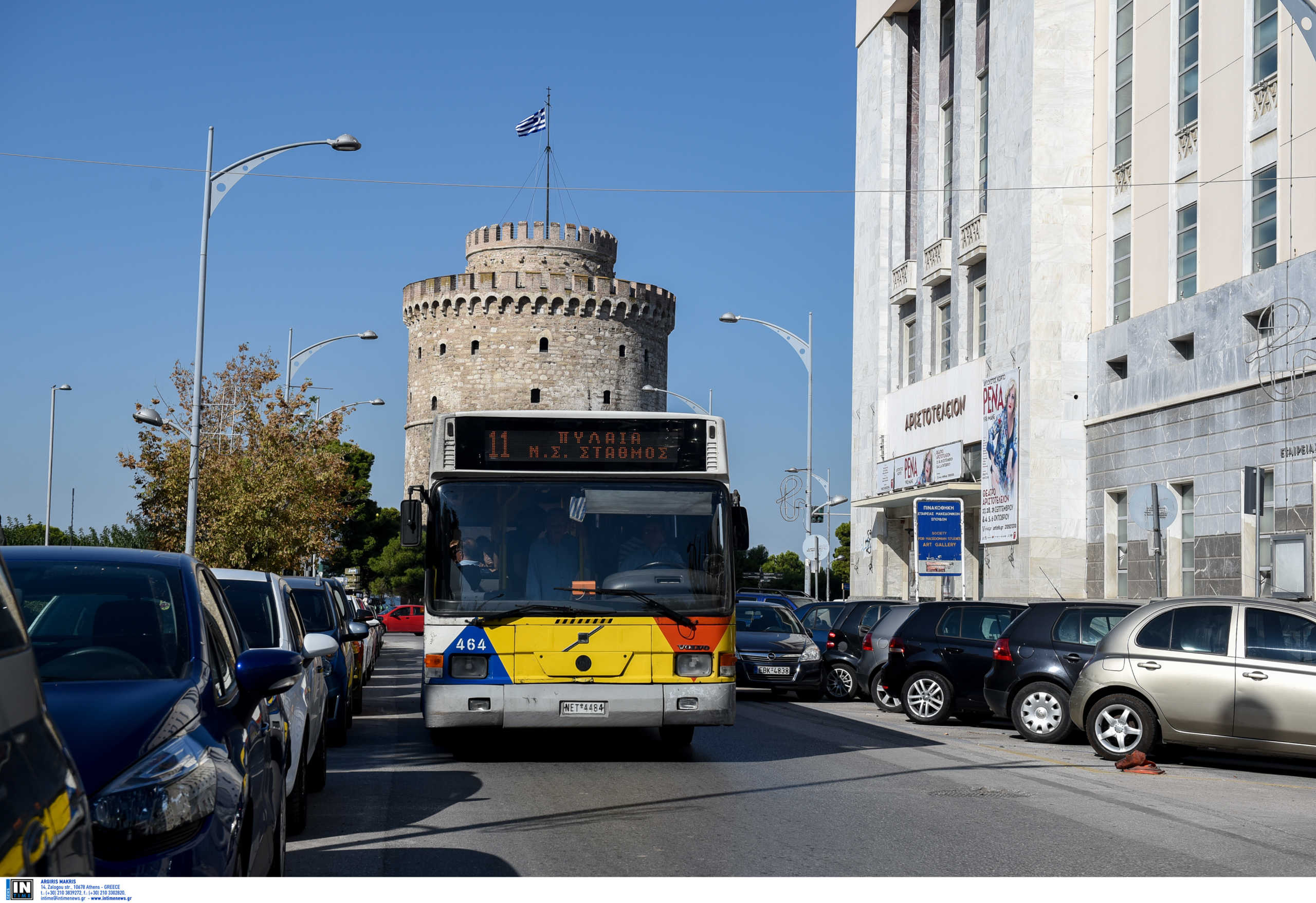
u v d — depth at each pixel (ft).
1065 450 108.88
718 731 54.80
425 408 295.69
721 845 27.43
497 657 41.22
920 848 27.17
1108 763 44.86
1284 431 81.35
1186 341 95.96
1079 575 107.86
